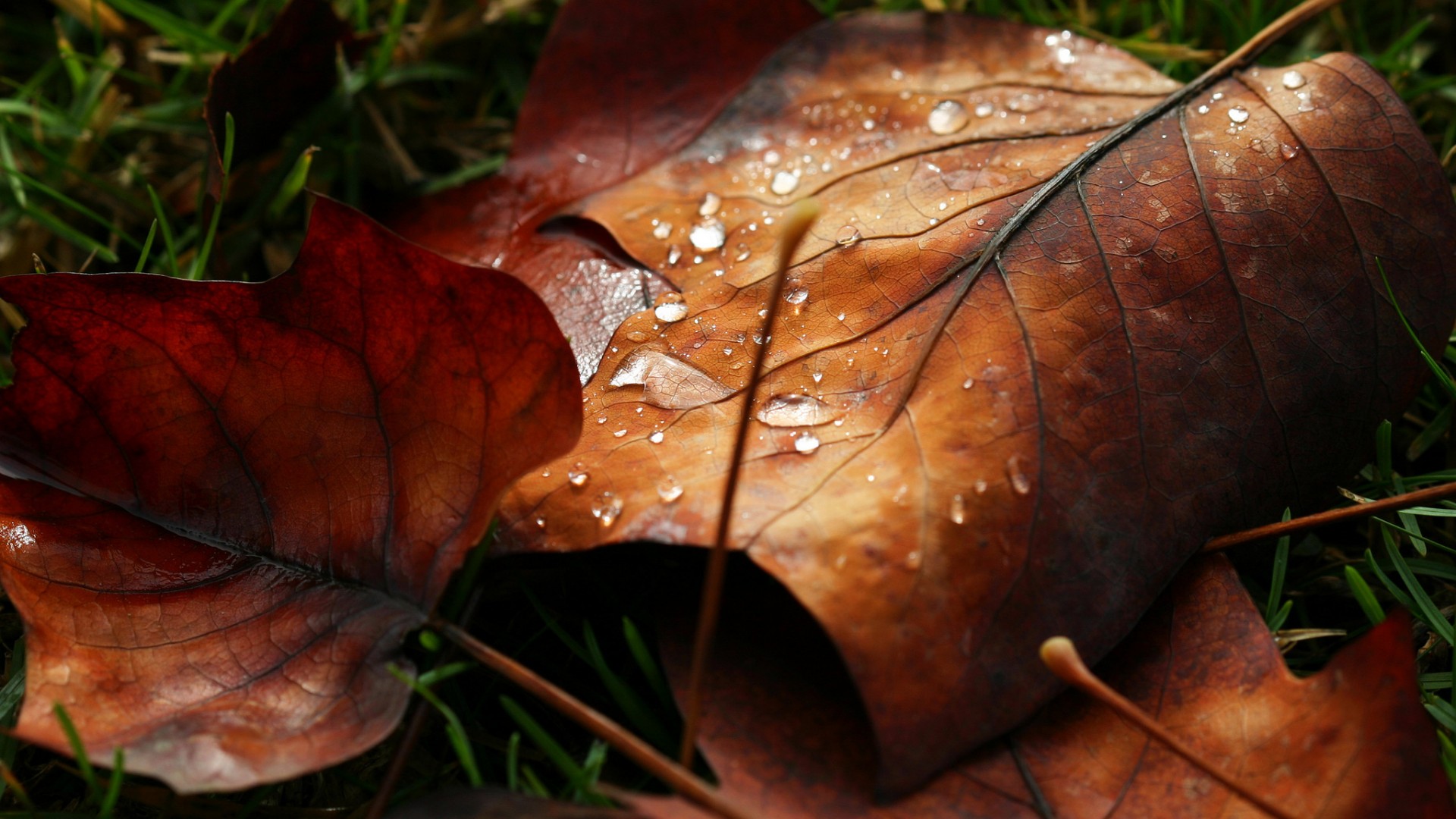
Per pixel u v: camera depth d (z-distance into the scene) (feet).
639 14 1.48
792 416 1.26
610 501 1.24
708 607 1.18
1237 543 1.26
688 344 1.30
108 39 1.63
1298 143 1.33
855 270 1.31
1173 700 1.22
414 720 1.23
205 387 1.26
